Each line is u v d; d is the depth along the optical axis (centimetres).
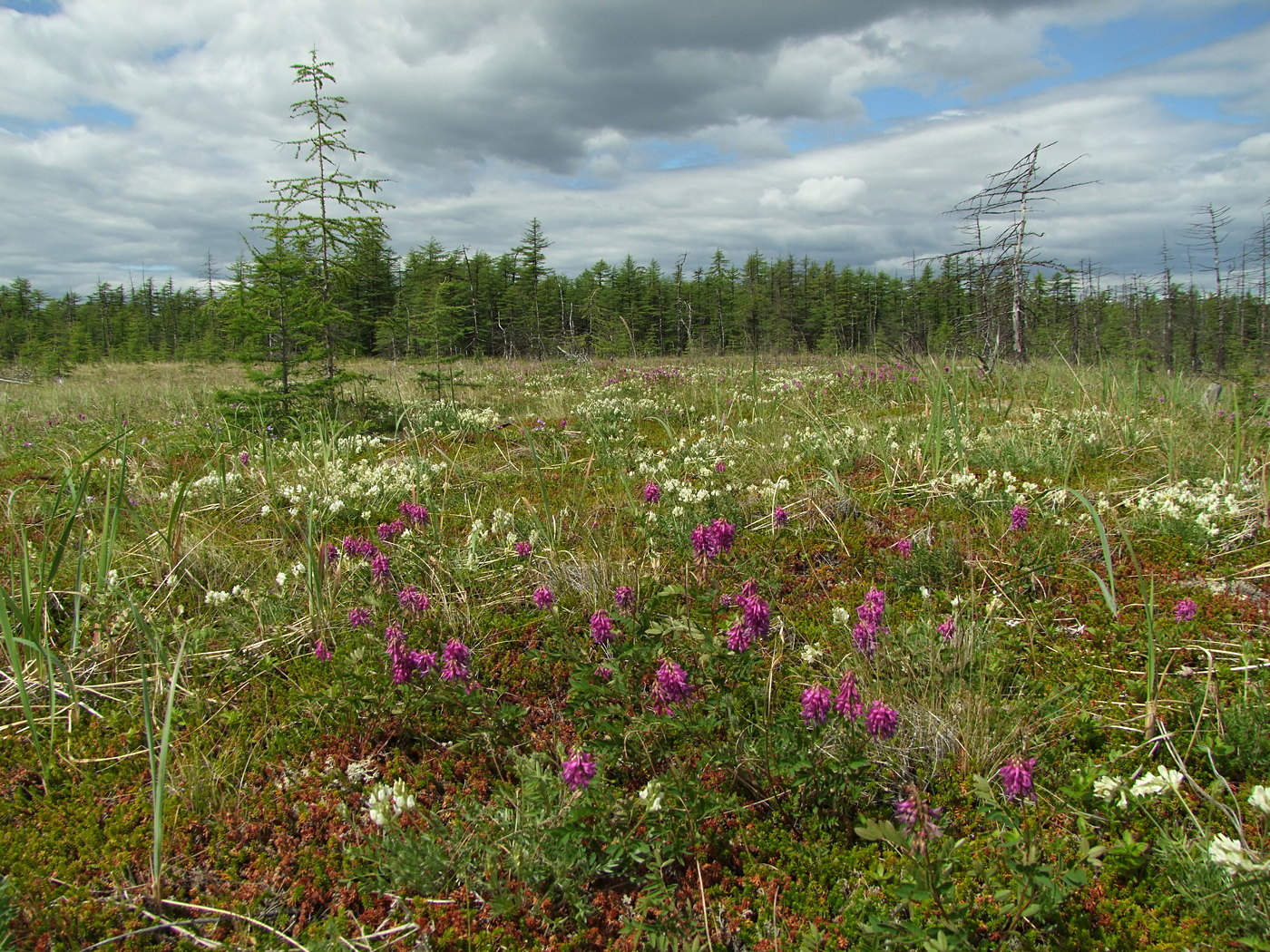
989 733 296
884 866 246
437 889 244
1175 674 343
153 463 784
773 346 3291
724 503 570
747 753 285
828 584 462
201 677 370
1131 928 219
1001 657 343
